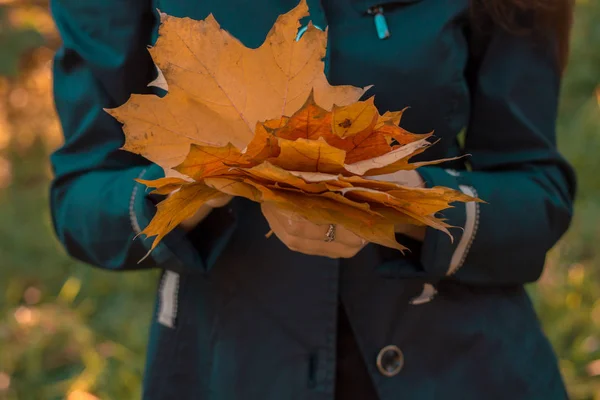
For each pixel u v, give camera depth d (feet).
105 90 3.88
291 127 3.08
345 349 3.86
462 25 3.82
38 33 11.69
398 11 3.76
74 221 3.87
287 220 3.35
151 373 3.97
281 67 3.19
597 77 10.57
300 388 3.78
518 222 3.79
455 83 3.78
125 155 3.91
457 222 3.72
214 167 3.10
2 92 11.88
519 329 3.95
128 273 8.77
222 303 3.84
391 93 3.74
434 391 3.83
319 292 3.77
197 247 3.78
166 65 3.16
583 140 9.70
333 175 3.08
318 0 3.71
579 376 6.95
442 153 3.85
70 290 8.54
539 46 3.98
